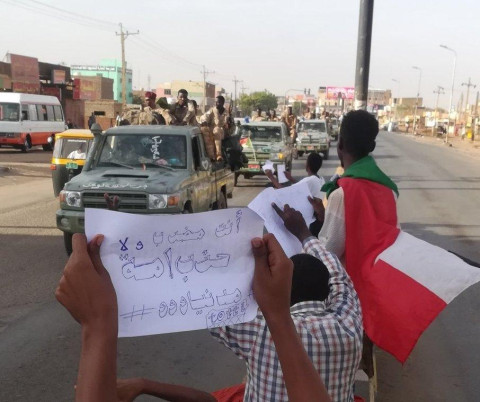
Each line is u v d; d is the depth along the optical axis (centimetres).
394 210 301
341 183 304
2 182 1532
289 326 121
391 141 5031
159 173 711
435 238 917
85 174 718
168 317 136
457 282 261
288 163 1766
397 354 267
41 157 2366
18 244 800
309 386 114
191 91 8850
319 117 3969
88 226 126
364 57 965
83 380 102
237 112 5816
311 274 184
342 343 171
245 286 140
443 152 3572
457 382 404
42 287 602
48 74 4084
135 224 129
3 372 405
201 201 787
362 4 946
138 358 442
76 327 494
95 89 5088
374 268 282
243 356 174
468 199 1391
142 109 1037
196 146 802
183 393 196
